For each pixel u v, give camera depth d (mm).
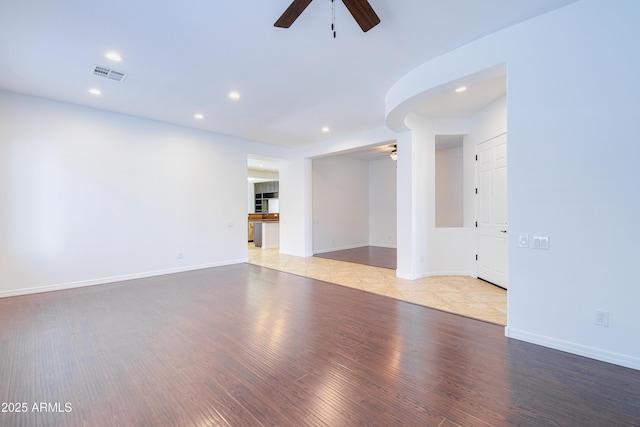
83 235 4453
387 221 9156
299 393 1890
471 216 5082
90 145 4492
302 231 7391
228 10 2295
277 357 2357
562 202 2365
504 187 4254
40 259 4109
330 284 4660
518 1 2242
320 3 2207
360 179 9320
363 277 5121
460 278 5008
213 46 2814
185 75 3420
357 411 1717
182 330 2883
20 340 2646
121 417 1671
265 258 7121
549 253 2436
